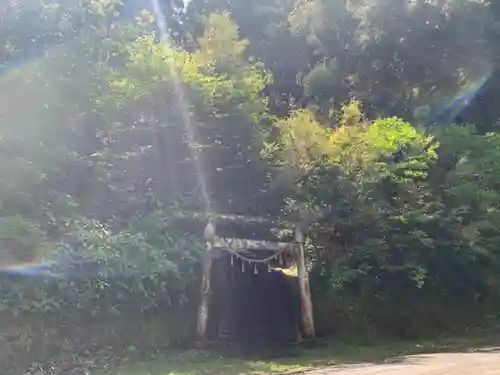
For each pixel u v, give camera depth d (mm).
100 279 12281
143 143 15148
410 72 26562
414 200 18125
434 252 18000
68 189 13703
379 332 17484
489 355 13180
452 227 18375
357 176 17266
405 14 26391
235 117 16016
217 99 15797
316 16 28328
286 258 17609
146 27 20188
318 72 27000
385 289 17438
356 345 16000
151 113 15172
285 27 29406
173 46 18047
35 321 11617
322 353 14570
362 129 18906
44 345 11727
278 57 29109
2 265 11391
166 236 14156
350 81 27344
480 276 18797
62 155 13297
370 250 17031
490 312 19312
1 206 12055
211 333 15094
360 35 27188
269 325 16672
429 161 18859
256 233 16359
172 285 13906
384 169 17594
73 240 12438
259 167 16438
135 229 13883
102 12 14414
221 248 15102
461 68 26453
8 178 12242
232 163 16203
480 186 19875
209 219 15039
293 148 17094
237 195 16359
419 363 12102
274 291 17297
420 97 26375
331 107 25406
